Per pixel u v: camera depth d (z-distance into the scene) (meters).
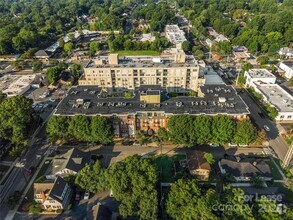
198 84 193.75
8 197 109.50
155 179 97.31
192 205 87.12
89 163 127.62
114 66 194.12
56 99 196.75
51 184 110.88
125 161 105.81
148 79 193.88
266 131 153.12
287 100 173.00
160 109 144.00
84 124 134.25
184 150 138.50
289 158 126.81
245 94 198.38
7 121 135.88
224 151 136.62
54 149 141.25
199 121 132.38
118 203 107.56
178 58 198.62
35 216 102.94
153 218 91.00
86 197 110.19
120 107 147.12
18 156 134.75
